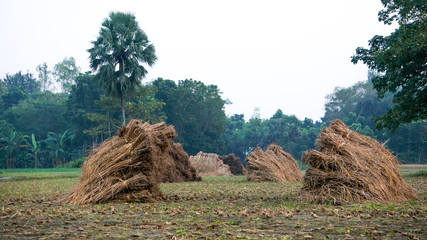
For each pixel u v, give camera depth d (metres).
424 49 15.55
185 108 56.50
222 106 60.75
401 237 3.72
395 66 16.64
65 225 4.68
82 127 51.44
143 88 41.72
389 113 18.52
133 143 7.73
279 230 4.21
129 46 32.38
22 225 4.70
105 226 4.60
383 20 18.91
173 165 15.77
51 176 20.98
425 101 17.09
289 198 7.74
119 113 49.84
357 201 6.61
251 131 73.50
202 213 5.66
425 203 6.61
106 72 32.59
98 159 7.75
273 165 16.23
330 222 4.68
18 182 15.41
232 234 3.98
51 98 67.12
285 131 69.69
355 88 76.56
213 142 58.78
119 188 7.33
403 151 58.31
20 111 59.31
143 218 5.23
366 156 7.44
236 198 8.13
